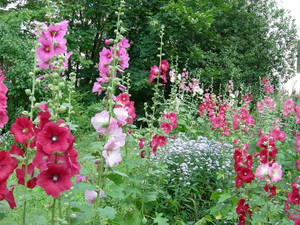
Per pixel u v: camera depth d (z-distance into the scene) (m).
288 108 6.41
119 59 2.88
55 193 1.90
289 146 5.44
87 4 14.71
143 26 13.80
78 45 14.20
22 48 10.36
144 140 4.08
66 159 1.97
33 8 14.51
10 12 13.08
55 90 2.14
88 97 13.41
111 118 2.59
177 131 6.51
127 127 3.66
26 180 2.02
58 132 1.92
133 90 12.81
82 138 8.76
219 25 15.98
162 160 4.35
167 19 12.62
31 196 2.05
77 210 2.71
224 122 6.55
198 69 13.15
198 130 7.07
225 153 4.93
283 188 4.03
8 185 2.06
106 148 2.52
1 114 2.30
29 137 1.98
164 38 13.02
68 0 14.98
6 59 10.63
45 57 2.48
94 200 2.69
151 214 4.11
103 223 3.07
